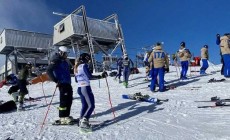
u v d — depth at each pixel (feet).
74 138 22.77
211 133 22.06
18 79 37.04
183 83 51.11
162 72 44.62
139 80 65.21
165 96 39.81
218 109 29.01
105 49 157.17
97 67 130.52
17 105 39.04
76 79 25.81
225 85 44.11
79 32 139.23
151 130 23.91
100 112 31.89
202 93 39.70
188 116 27.61
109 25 150.61
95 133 23.86
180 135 22.22
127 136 22.68
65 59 27.91
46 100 45.47
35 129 26.23
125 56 55.83
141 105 34.04
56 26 150.71
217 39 51.78
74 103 39.40
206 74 61.11
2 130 26.40
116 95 44.52
